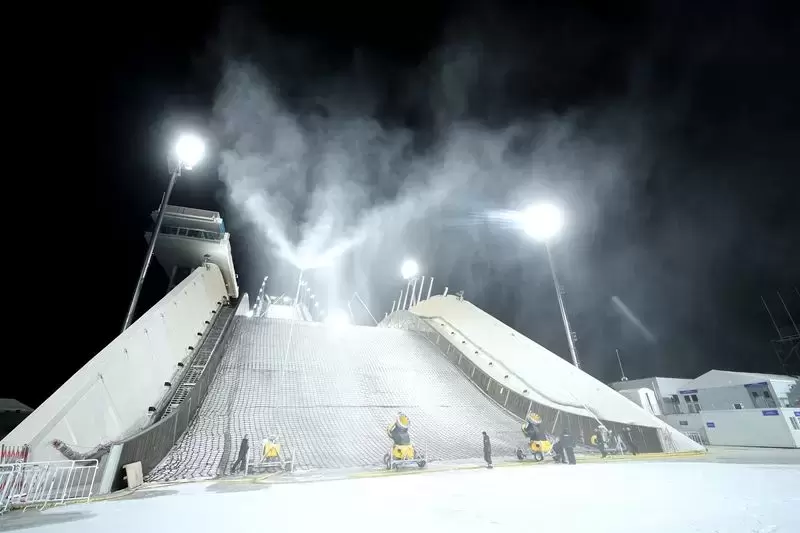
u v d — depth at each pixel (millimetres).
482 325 28672
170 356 15516
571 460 11852
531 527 4184
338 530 4324
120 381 11008
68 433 8289
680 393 27734
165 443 11938
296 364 22344
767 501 5109
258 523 4742
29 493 6391
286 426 15477
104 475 8109
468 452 14812
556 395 18812
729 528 3812
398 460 11172
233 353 22312
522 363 22609
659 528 3904
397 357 26219
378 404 19000
